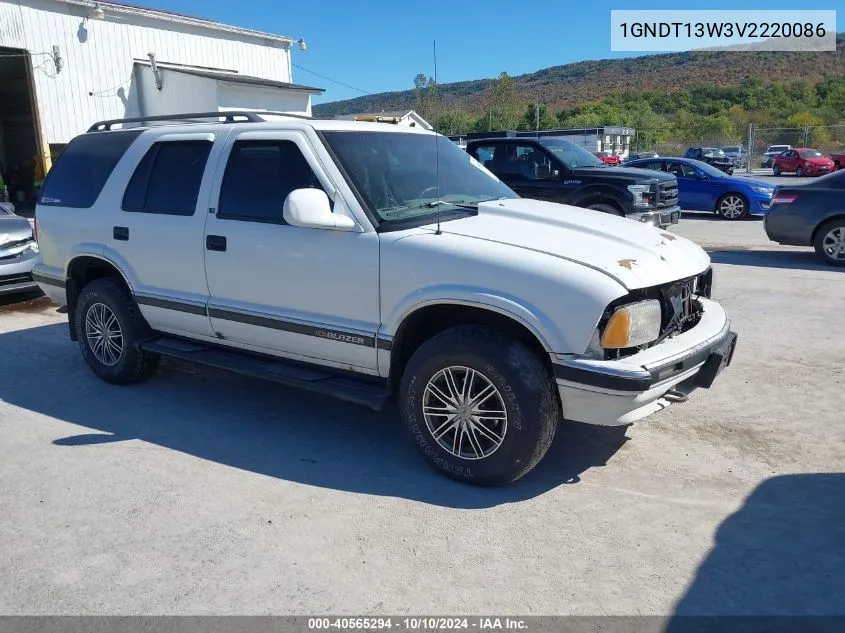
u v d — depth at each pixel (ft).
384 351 13.61
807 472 13.66
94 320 18.80
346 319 14.08
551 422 12.47
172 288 16.88
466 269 12.55
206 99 68.39
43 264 20.15
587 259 12.36
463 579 10.39
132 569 10.66
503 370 12.21
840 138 138.31
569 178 38.83
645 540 11.37
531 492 12.98
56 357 21.50
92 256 18.29
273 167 15.14
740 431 15.60
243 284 15.46
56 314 27.45
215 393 18.33
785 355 20.67
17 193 75.82
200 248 15.99
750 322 24.18
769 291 28.84
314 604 9.84
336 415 16.83
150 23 72.38
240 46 81.51
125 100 71.51
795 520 11.92
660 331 12.88
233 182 15.67
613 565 10.71
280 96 74.08
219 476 13.65
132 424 16.26
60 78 66.23
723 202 57.06
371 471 13.87
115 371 18.51
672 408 16.93
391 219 13.85
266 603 9.87
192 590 10.15
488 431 12.82
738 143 160.56
